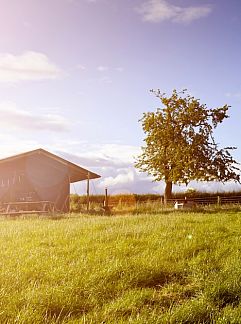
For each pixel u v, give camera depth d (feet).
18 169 111.65
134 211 106.73
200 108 151.94
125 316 18.48
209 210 93.20
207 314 18.88
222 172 146.00
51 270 26.12
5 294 20.38
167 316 18.11
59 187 118.83
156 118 157.17
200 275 25.64
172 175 148.66
